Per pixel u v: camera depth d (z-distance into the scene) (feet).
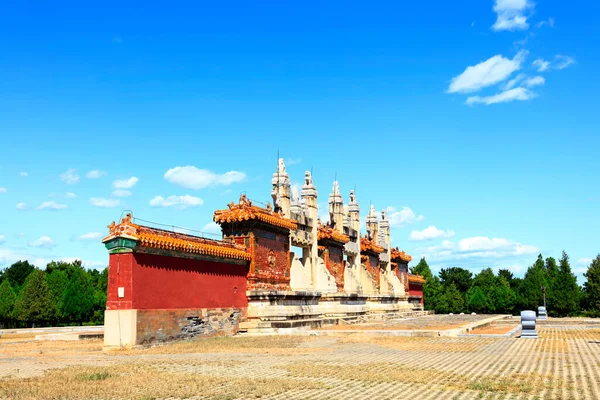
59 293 290.15
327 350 92.53
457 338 115.34
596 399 48.14
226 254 128.88
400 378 60.85
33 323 248.52
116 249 102.58
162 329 106.83
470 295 379.14
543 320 208.23
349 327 146.92
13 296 264.93
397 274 264.52
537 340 110.01
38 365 74.28
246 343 106.42
